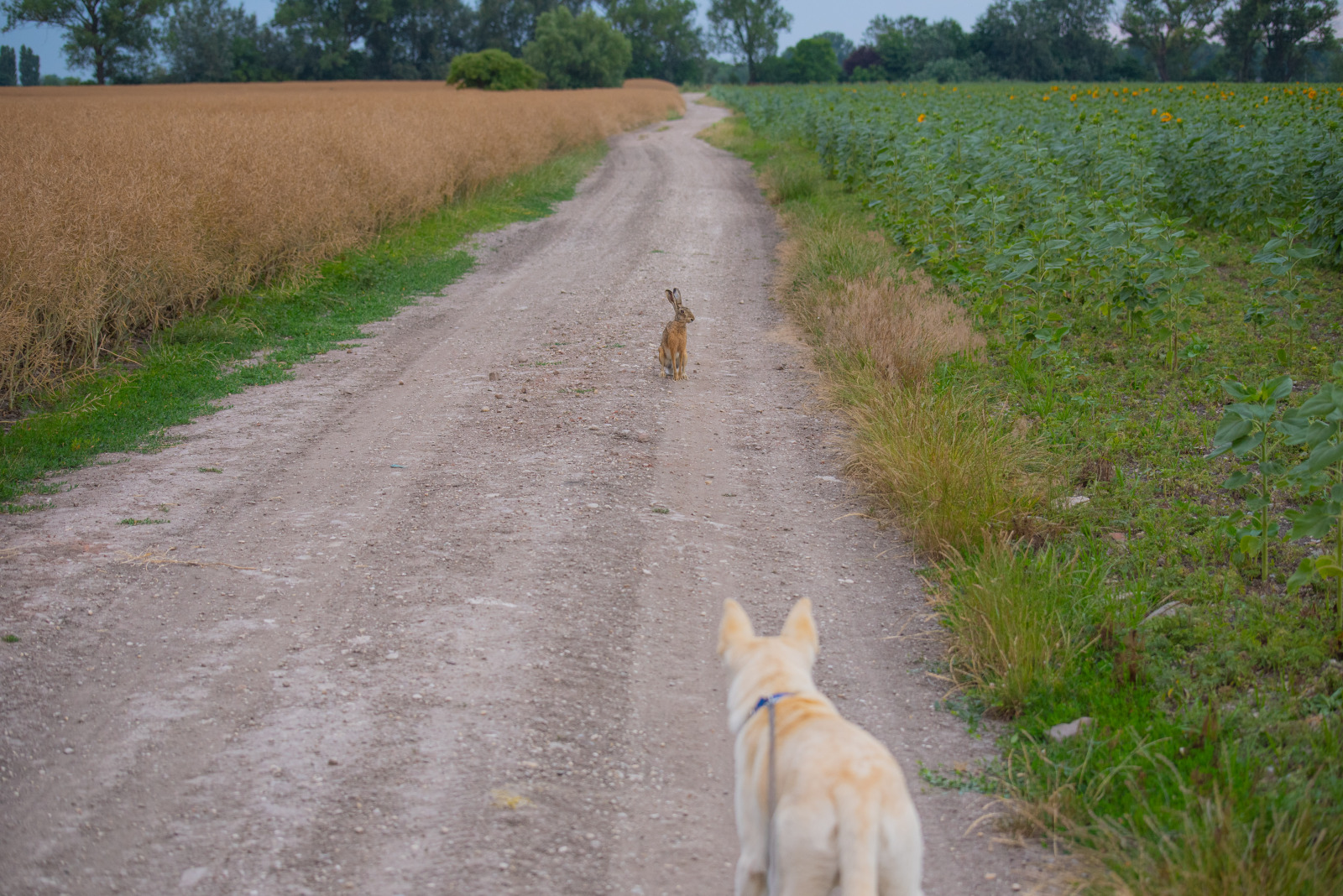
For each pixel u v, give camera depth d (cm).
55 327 903
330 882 318
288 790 363
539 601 514
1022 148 1472
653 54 11512
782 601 530
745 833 272
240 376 933
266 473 693
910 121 2100
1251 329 973
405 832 343
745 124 4197
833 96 3784
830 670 464
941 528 578
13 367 827
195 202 1152
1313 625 465
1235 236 1426
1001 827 353
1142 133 1678
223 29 9350
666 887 322
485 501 644
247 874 320
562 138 2962
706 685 449
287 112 2308
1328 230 1206
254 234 1212
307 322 1129
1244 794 343
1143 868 312
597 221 1906
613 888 321
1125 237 965
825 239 1384
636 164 2872
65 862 325
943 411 718
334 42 9631
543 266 1498
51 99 3362
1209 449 705
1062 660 452
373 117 2103
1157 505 620
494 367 972
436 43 10450
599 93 5191
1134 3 7825
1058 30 9688
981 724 422
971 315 1040
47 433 754
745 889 267
